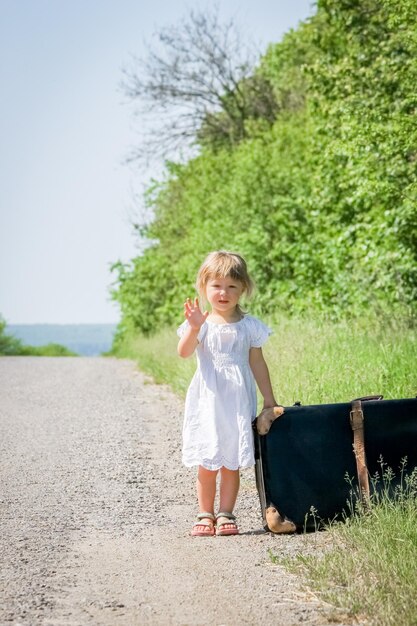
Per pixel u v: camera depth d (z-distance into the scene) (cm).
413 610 444
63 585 528
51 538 641
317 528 636
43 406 1498
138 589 518
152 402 1534
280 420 644
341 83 1680
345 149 1575
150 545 620
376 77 1609
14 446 1070
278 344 1418
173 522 694
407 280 1609
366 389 1018
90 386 1873
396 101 1552
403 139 1477
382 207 1614
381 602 461
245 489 796
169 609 482
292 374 1153
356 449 643
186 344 651
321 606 479
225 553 591
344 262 1841
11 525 682
